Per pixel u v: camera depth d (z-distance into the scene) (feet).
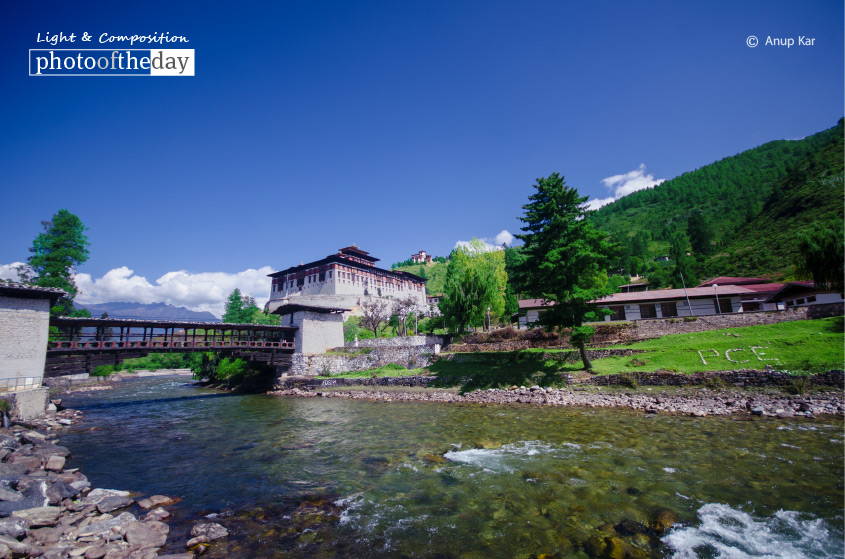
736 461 44.60
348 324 270.26
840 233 104.47
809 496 34.55
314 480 44.96
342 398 128.26
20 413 75.77
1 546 25.36
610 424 67.77
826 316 108.68
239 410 107.14
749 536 28.50
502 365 126.62
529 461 48.39
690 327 125.90
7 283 84.74
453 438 63.00
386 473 46.52
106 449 61.98
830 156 437.58
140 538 29.71
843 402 69.41
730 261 337.52
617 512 33.12
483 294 165.58
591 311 102.37
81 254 173.17
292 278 358.84
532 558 26.63
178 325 139.95
